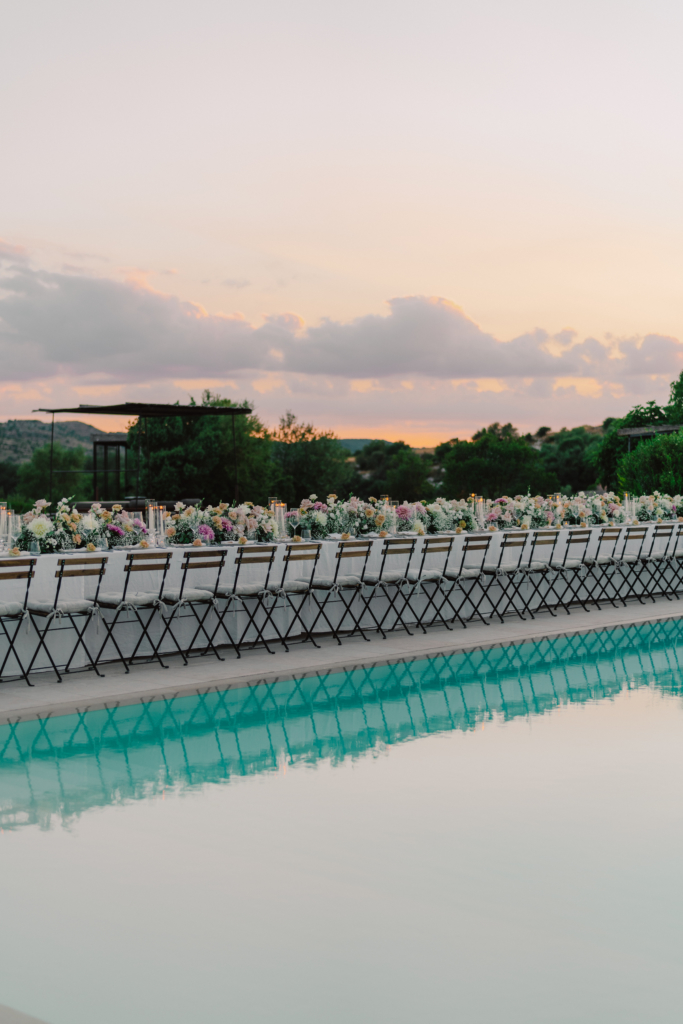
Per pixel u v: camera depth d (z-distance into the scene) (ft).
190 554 25.34
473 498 35.32
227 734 18.86
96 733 18.94
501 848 12.67
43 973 9.44
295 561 28.19
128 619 25.80
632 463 83.66
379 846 12.76
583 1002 8.77
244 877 11.76
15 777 16.02
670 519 40.96
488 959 9.62
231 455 128.16
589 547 36.32
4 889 11.51
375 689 23.11
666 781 15.65
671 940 9.99
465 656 27.63
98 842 13.02
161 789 15.33
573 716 20.31
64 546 25.44
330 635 30.25
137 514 29.09
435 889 11.35
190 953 9.82
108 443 78.18
